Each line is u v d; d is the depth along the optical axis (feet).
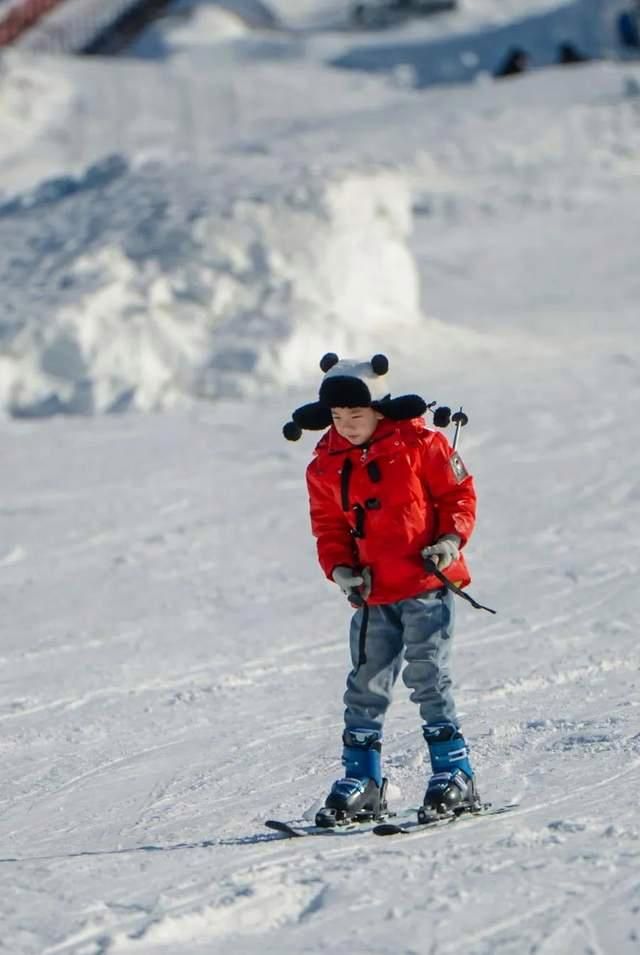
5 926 47.29
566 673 90.74
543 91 489.26
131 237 245.65
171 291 233.35
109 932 46.29
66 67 589.73
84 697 95.61
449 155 437.99
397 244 263.70
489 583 118.42
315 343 228.02
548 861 50.88
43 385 215.72
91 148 528.22
